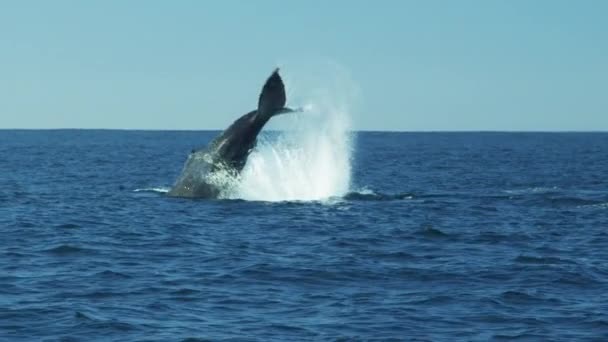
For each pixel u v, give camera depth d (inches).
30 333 2194.9
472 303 2532.0
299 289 2701.8
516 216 4414.4
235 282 2778.1
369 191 5689.0
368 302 2546.8
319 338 2190.0
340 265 3038.9
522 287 2738.7
